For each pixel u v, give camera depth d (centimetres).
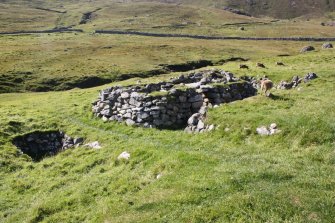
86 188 2309
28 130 3812
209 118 2983
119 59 10944
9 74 8769
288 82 5050
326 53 8525
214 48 13488
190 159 2219
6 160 3088
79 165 2827
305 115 2514
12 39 15200
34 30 19888
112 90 4084
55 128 3850
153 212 1766
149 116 3412
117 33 19025
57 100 5519
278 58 8419
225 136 2683
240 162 2080
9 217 2259
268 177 1814
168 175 2084
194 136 2848
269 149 2314
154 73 9562
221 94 3597
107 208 1972
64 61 10500
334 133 2209
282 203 1570
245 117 2756
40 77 8725
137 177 2266
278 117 2602
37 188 2612
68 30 19888
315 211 1498
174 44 14262
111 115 3797
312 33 19725
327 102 2905
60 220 2039
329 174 1786
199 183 1888
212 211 1625
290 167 1906
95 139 3356
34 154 3594
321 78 4681
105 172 2545
